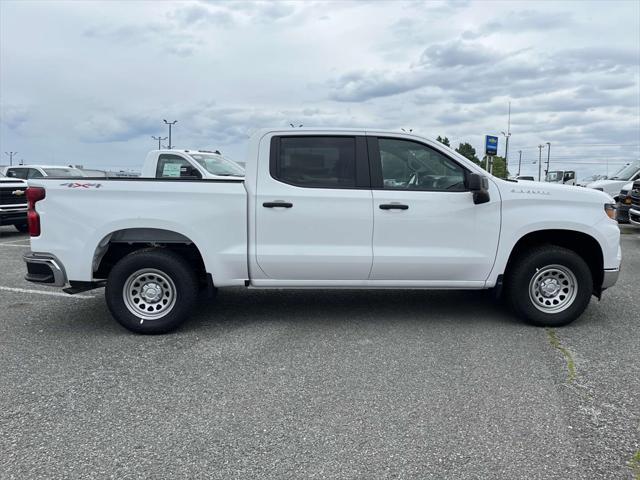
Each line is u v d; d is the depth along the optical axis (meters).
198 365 4.37
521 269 5.28
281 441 3.15
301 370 4.25
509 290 5.42
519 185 5.31
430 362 4.41
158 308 5.21
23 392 3.85
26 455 3.00
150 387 3.93
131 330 5.17
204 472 2.84
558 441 3.13
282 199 5.10
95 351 4.73
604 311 6.00
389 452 3.03
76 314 5.99
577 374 4.15
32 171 15.88
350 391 3.84
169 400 3.71
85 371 4.25
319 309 6.12
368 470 2.85
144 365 4.38
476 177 4.99
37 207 5.07
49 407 3.61
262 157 5.19
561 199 5.29
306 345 4.86
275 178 5.17
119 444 3.12
